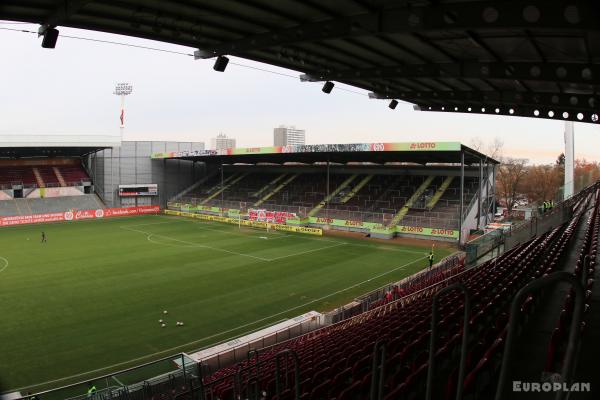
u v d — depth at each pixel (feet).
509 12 27.17
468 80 51.88
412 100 64.64
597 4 24.45
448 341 26.71
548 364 19.40
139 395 43.09
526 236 91.40
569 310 23.27
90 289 90.99
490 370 21.33
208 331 69.15
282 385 33.73
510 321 8.36
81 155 238.27
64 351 61.82
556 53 37.81
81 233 165.07
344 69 50.19
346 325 61.21
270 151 176.04
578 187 191.31
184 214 222.28
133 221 201.05
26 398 32.58
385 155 168.76
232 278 99.60
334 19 35.22
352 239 152.66
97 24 34.91
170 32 37.60
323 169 223.10
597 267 37.78
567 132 168.96
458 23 29.12
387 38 38.60
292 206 196.65
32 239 151.02
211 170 271.90
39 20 33.37
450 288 11.61
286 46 41.19
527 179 261.24
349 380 29.14
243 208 208.44
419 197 173.68
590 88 48.78
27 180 217.56
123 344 64.18
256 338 63.21
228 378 41.78
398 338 32.71
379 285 94.58
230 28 38.29
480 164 158.51
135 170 244.83
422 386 23.18
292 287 92.79
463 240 144.66
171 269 107.86
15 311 77.71
